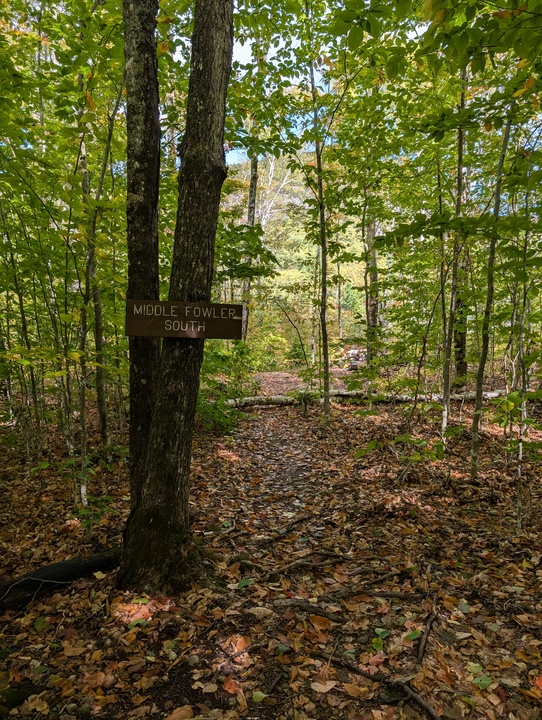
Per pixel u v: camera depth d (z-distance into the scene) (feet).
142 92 9.50
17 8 16.25
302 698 6.51
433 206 22.16
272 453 20.70
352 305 81.51
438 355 23.56
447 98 18.11
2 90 11.80
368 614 8.48
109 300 16.25
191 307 8.70
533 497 14.16
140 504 9.45
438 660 7.15
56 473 17.33
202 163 8.73
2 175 10.61
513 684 6.64
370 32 6.47
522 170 11.41
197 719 6.17
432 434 21.33
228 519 13.39
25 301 19.56
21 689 6.84
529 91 9.78
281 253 84.79
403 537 11.84
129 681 6.98
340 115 22.54
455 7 6.05
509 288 18.54
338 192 23.26
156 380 9.99
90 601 8.93
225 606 8.60
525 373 11.69
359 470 17.52
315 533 12.57
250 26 17.11
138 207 9.59
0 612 9.08
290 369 57.16
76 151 15.12
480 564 10.30
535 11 5.87
